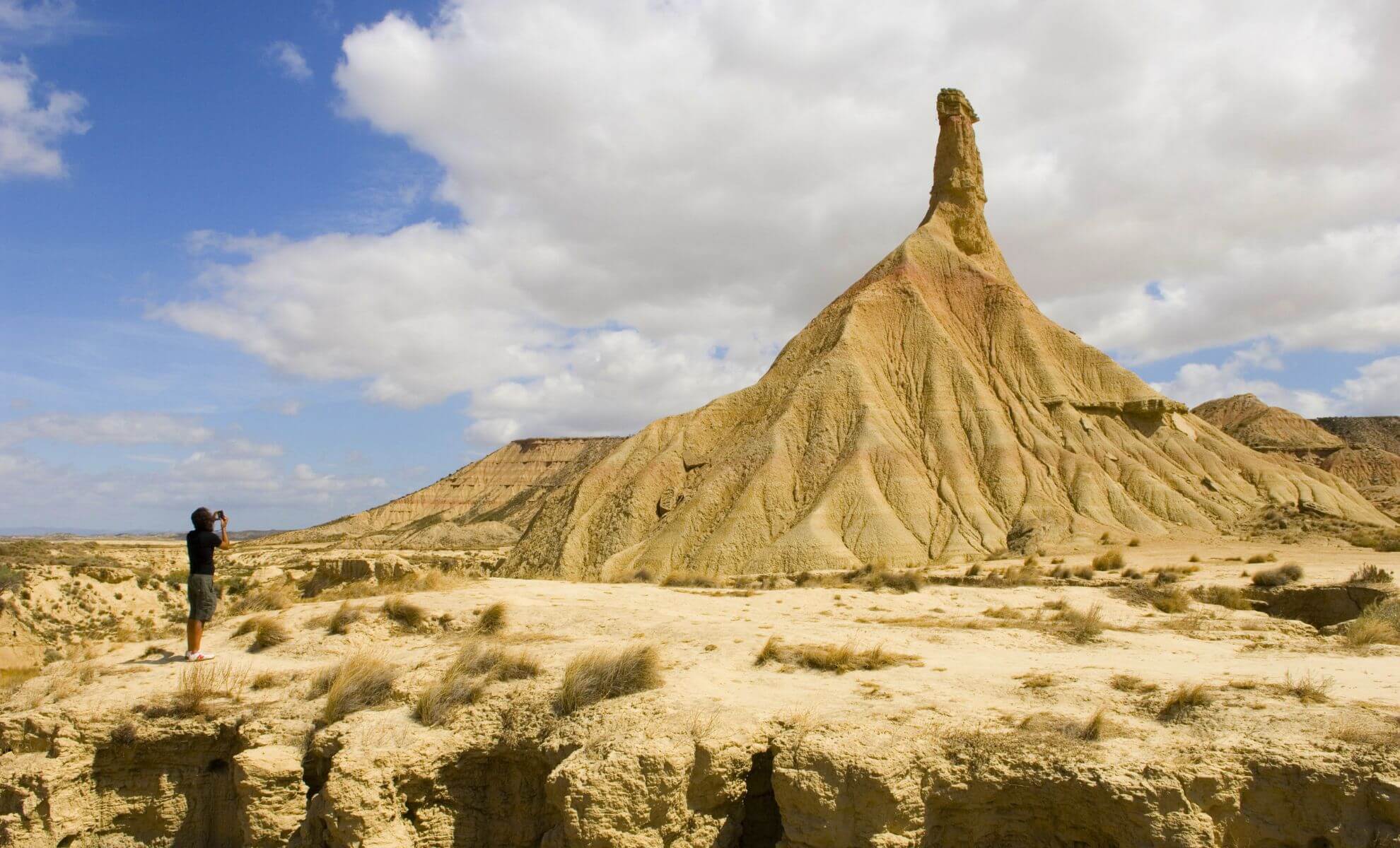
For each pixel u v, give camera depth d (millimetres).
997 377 75938
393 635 17062
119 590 47125
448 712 12305
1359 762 9070
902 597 24922
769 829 10422
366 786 10930
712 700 11453
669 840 9867
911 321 78750
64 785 12531
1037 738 9898
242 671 14992
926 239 89562
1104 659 14531
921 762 9711
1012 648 15719
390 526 177125
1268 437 126812
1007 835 9602
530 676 13070
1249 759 9328
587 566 67438
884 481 63719
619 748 10156
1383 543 46500
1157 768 9117
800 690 12117
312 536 168625
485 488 188750
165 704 13336
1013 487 64188
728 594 25859
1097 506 62219
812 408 71062
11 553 66375
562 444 194750
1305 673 13086
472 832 11758
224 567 67812
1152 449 71062
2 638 38844
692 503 66500
